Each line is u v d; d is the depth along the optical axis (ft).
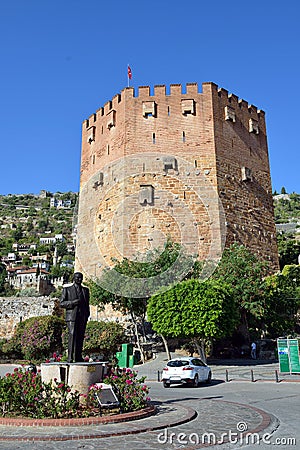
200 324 78.02
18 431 28.14
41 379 34.91
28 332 98.12
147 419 32.30
